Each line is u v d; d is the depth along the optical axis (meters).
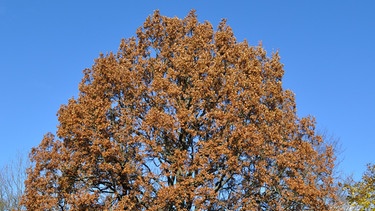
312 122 24.30
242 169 20.62
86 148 20.16
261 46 25.31
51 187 21.17
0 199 36.50
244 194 20.81
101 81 22.00
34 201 20.81
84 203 19.62
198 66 21.84
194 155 20.33
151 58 24.14
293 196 20.83
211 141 19.73
